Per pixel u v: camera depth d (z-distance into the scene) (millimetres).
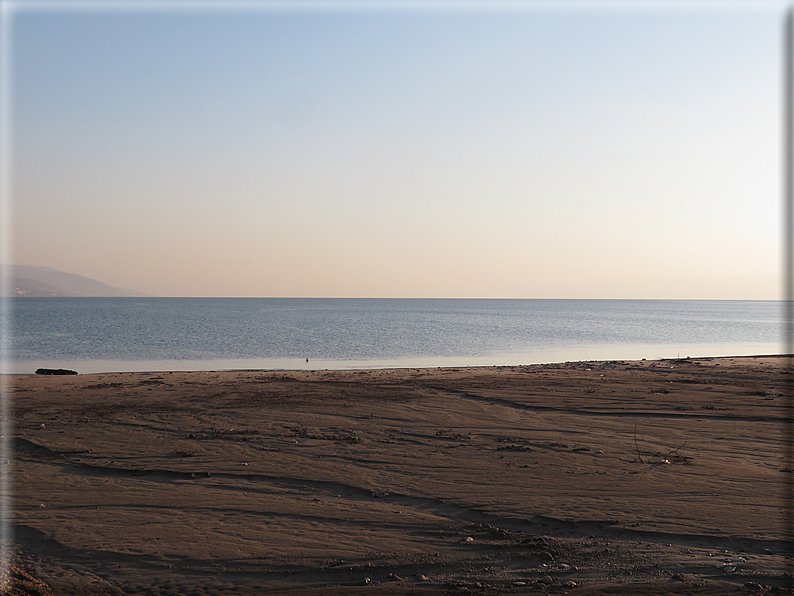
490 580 7707
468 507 10625
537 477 12375
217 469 13336
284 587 7641
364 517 10188
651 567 7973
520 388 26344
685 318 147625
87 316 125312
